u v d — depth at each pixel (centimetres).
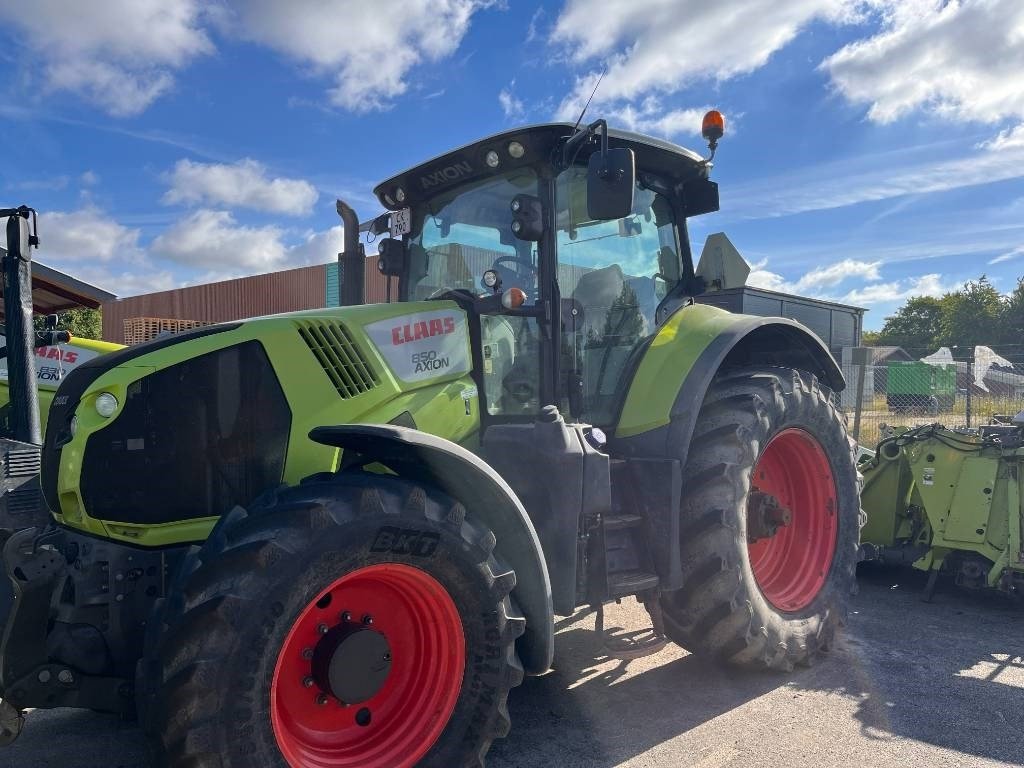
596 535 319
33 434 391
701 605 348
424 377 320
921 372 1419
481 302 342
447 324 334
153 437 264
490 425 342
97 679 248
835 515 422
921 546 522
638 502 346
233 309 2323
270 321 295
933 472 503
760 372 400
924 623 452
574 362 359
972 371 1346
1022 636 427
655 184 412
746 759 288
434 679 261
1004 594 492
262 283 2267
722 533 344
